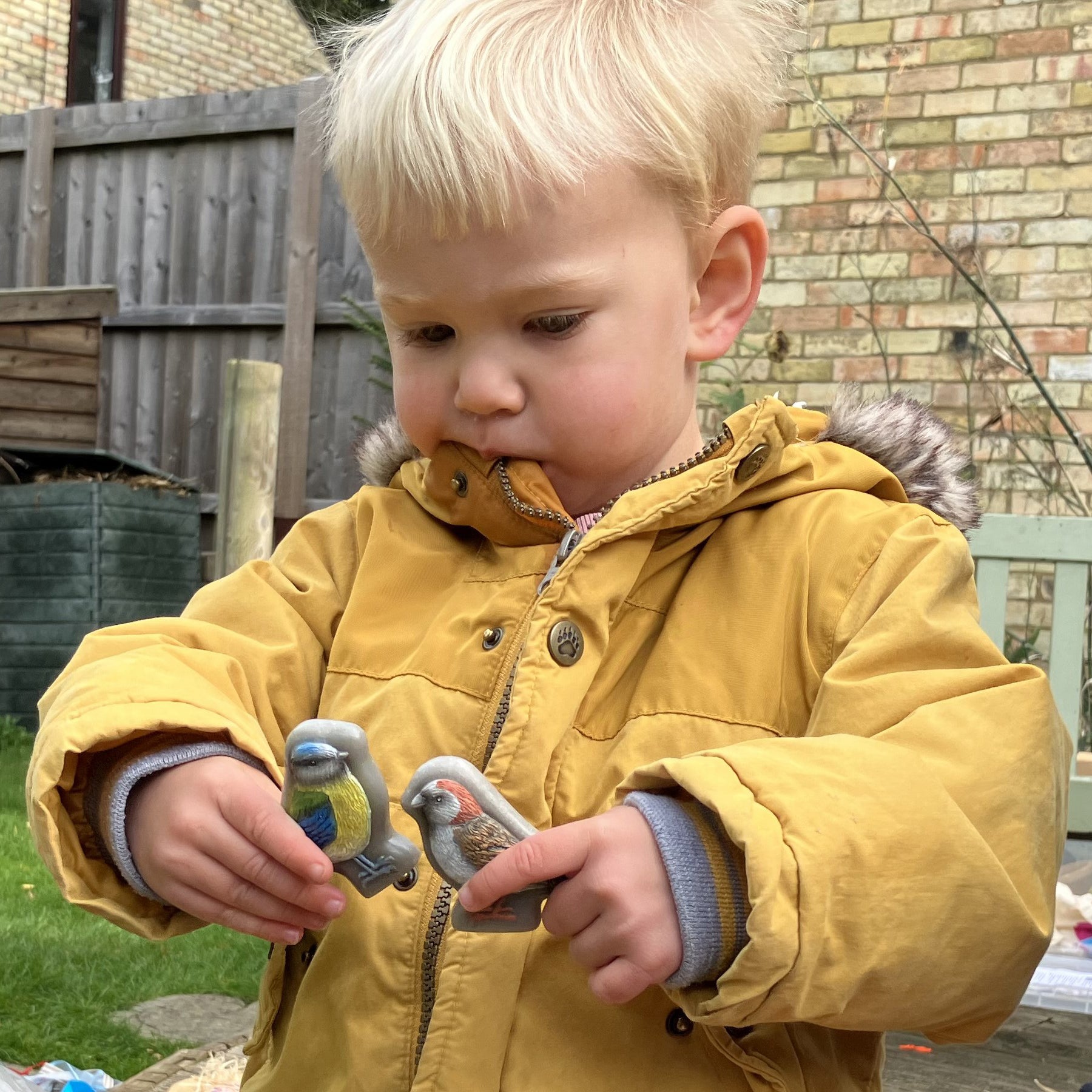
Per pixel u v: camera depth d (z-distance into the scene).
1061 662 2.31
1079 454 4.43
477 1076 0.94
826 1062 1.00
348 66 1.17
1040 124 4.52
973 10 4.61
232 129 6.24
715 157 1.14
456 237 1.02
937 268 4.63
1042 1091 1.77
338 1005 1.02
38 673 5.17
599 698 1.06
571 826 0.84
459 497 1.14
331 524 1.31
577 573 1.06
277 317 6.12
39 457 5.52
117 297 5.71
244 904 0.90
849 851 0.84
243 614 1.24
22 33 9.84
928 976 0.86
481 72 1.03
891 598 1.02
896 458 1.25
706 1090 0.93
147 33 10.47
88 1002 2.46
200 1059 1.91
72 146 6.60
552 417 1.06
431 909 1.01
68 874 0.97
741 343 4.91
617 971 0.82
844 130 4.22
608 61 1.07
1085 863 2.19
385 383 5.35
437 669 1.11
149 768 0.95
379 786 0.89
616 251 1.04
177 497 5.38
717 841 0.85
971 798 0.90
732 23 1.21
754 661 1.04
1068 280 4.48
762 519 1.11
